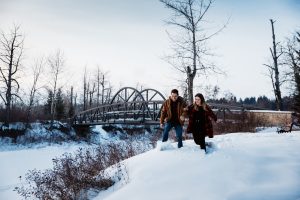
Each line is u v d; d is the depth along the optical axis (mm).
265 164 6523
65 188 7512
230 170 6211
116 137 38344
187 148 7863
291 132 10758
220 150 7629
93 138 36750
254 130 14586
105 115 31688
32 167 19938
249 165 6453
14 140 30750
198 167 6500
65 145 31938
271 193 5102
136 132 39781
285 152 7320
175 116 8070
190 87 17953
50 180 8156
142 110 24594
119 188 6453
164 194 5477
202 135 7578
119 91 31562
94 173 8305
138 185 6059
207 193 5281
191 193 5355
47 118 41594
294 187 5312
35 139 32000
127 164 7547
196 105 7652
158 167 6781
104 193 6555
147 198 5438
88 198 6711
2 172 18156
